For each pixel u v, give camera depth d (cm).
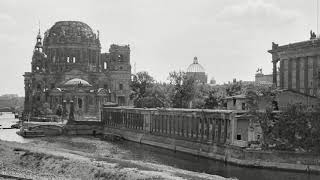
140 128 17500
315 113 10594
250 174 9594
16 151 11156
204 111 12775
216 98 17950
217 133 12088
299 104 10988
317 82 13562
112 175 8106
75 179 8062
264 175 9488
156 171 8506
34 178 8012
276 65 15838
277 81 17438
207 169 10231
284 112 10800
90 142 16875
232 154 11038
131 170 8419
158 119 15962
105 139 18200
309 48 14062
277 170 10062
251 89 11938
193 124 13475
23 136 19200
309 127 10488
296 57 14625
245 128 11106
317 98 12419
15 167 9488
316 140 10300
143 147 15162
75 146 15238
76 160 9588
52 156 10144
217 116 12000
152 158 12112
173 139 14512
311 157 10006
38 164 9681
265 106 11612
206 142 12488
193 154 12912
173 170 8900
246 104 12075
